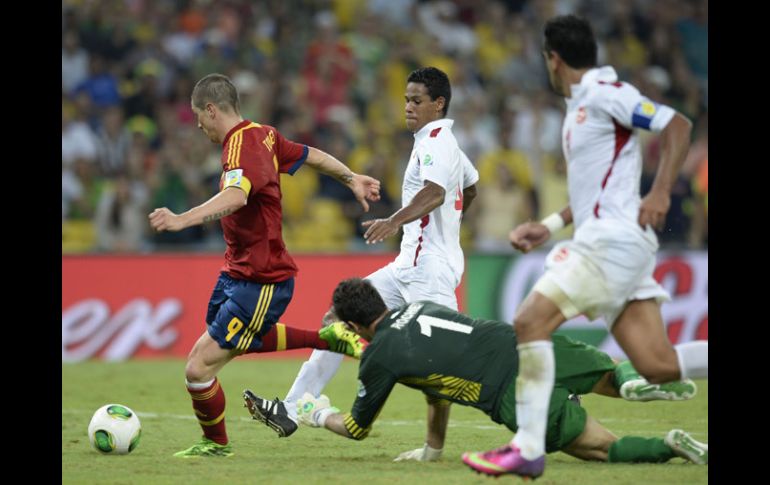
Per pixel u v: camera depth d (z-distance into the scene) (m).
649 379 19.97
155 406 33.09
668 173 18.52
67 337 46.38
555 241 55.06
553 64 19.66
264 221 22.94
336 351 24.17
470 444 25.44
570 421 20.97
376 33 68.81
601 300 19.08
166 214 20.88
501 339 20.97
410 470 21.03
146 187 56.09
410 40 68.50
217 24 65.44
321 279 47.56
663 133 18.62
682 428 28.72
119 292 47.06
